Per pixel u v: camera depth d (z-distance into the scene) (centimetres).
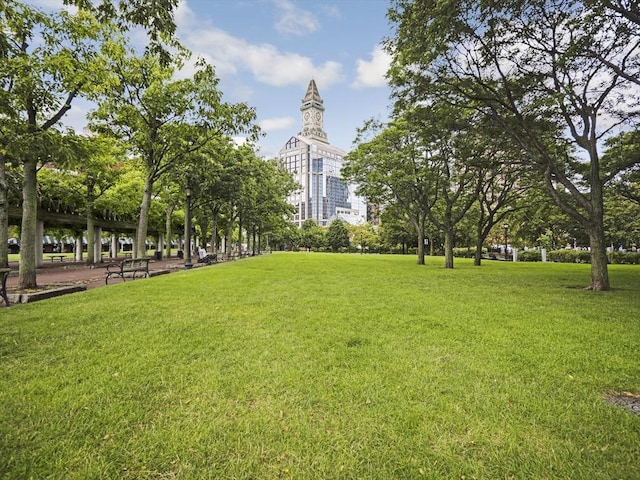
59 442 257
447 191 2419
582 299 872
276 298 848
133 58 1486
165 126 1652
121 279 1509
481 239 2480
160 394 333
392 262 2716
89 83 1054
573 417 289
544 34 1071
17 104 898
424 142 1788
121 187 2623
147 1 568
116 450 248
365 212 16062
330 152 14550
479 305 773
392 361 415
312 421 285
